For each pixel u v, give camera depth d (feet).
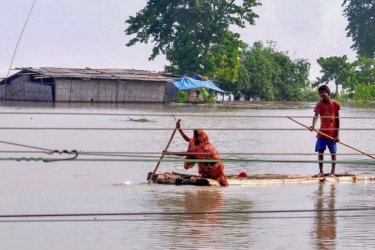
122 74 416.87
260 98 520.42
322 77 538.47
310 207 86.48
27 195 90.12
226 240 69.51
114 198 89.30
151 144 163.73
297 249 67.00
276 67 524.11
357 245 68.64
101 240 68.44
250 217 79.25
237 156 144.77
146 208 83.46
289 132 210.59
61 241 67.87
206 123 252.62
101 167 118.21
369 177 109.29
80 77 392.06
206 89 453.58
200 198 90.58
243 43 474.90
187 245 67.26
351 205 87.97
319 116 107.76
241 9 463.01
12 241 67.67
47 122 243.60
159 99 424.05
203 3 463.42
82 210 81.51
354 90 524.93
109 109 335.47
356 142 182.80
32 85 401.29
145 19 469.57
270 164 132.46
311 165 132.05
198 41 469.16
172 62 472.03
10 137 177.17
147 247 66.49
